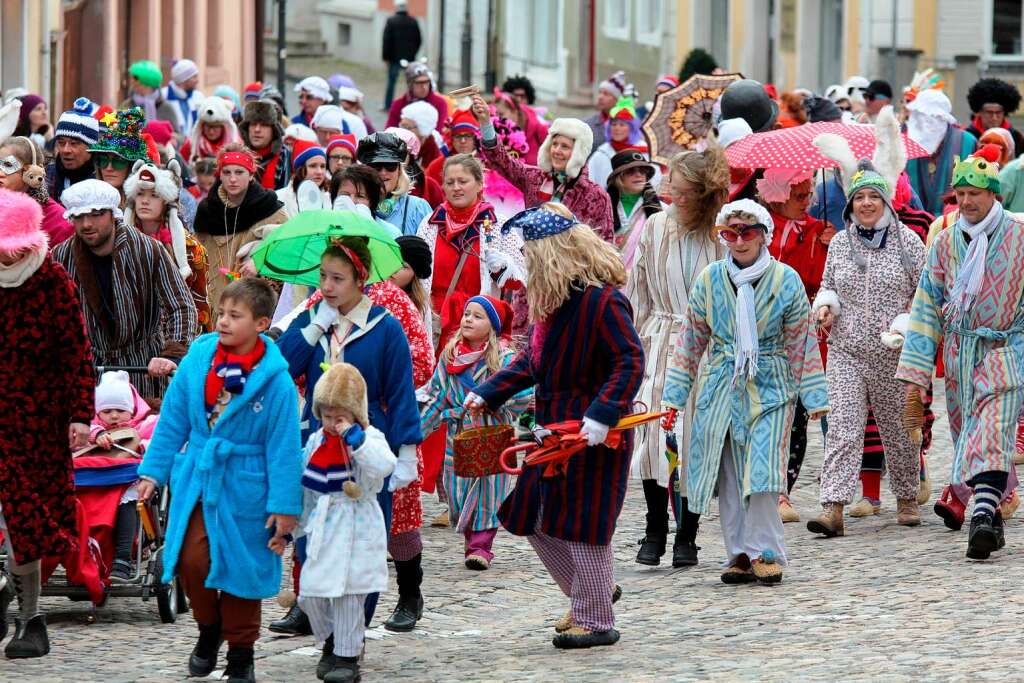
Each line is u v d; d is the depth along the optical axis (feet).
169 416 45.14
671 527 66.95
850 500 63.00
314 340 47.88
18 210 47.65
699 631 49.98
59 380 48.55
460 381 60.75
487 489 60.13
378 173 66.59
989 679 41.57
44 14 134.51
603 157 100.58
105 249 56.85
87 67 154.71
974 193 57.93
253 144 92.63
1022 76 192.44
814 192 71.41
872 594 53.42
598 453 47.88
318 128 104.27
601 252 47.91
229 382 44.29
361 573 45.06
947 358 59.16
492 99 118.52
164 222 63.87
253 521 44.37
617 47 253.03
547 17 272.51
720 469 56.24
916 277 63.41
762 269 55.21
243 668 45.11
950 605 51.11
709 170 59.00
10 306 48.11
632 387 47.09
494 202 77.77
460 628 52.37
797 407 64.85
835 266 64.08
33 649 48.42
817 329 66.44
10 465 48.06
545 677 44.68
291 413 44.57
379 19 298.76
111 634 51.34
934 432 86.63
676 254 59.72
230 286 44.65
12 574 49.39
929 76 98.99
